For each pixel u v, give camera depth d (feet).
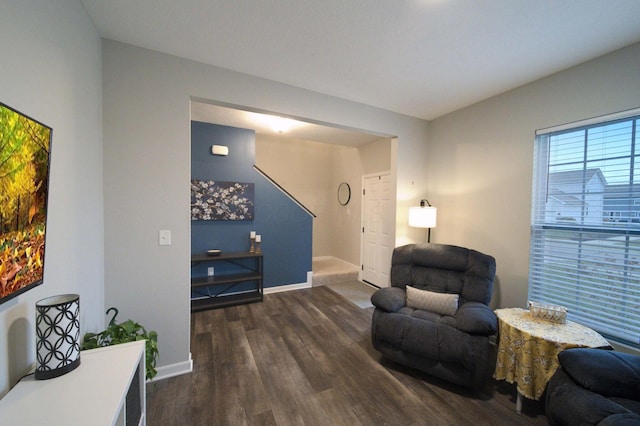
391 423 5.11
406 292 8.16
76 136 4.46
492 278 7.59
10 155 2.56
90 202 5.09
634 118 5.89
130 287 6.15
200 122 11.93
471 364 5.71
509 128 8.25
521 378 5.36
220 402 5.58
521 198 7.94
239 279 11.62
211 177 12.18
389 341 6.72
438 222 10.66
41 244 3.19
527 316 6.21
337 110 8.89
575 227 6.87
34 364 3.27
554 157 7.34
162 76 6.36
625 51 5.95
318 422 5.11
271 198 13.30
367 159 15.42
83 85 4.79
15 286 2.69
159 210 6.38
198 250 12.00
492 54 6.35
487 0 4.61
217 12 5.03
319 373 6.63
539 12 4.91
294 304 11.48
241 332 8.84
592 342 5.04
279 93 7.85
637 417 3.41
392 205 10.77
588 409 3.74
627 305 5.98
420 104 9.46
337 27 5.43
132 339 4.86
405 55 6.44
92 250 5.17
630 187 5.95
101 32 5.62
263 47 6.17
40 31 3.43
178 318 6.62
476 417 5.30
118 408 2.69
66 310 3.18
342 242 18.07
